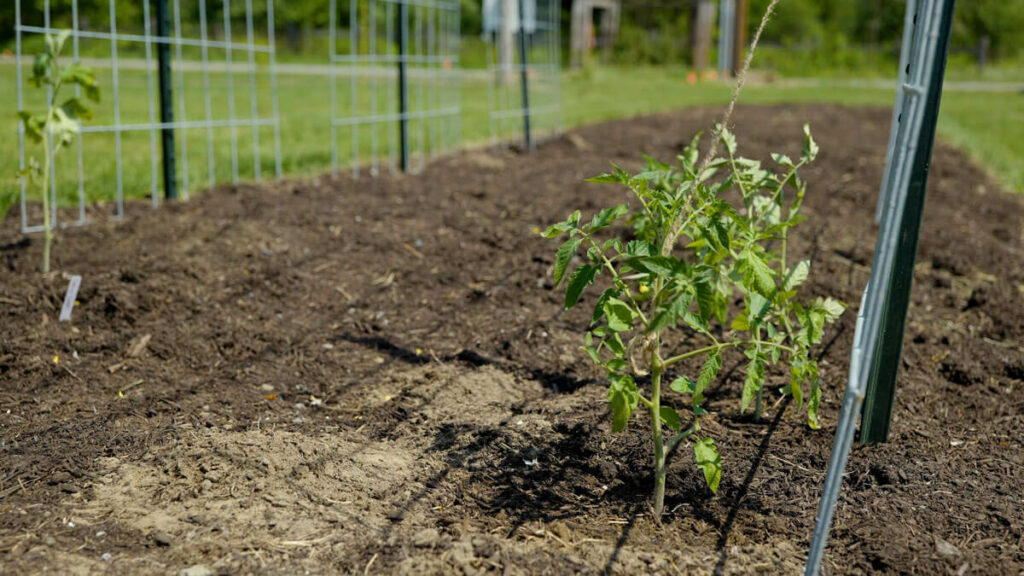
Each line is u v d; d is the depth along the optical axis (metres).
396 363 3.29
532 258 4.41
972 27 28.55
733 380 3.17
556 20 9.42
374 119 6.20
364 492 2.41
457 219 5.00
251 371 3.17
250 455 2.53
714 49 24.09
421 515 2.31
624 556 2.15
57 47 3.56
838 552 2.16
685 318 2.10
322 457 2.57
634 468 2.55
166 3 4.73
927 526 2.24
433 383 3.13
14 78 13.82
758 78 21.38
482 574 2.04
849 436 1.70
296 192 5.39
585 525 2.30
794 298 3.94
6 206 4.71
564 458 2.63
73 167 6.07
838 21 27.52
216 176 5.93
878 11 27.34
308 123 9.45
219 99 11.96
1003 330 3.80
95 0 15.94
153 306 3.53
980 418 2.94
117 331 3.37
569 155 7.53
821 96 15.96
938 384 3.20
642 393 3.05
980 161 8.32
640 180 2.14
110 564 2.01
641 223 2.54
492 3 14.05
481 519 2.31
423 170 6.53
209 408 2.87
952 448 2.69
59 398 2.88
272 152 7.14
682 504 2.42
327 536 2.18
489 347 3.44
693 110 11.81
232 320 3.52
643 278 2.09
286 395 3.02
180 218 4.51
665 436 2.71
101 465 2.46
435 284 4.05
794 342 2.26
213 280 3.83
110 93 11.80
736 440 2.72
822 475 2.51
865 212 5.80
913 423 2.87
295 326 3.54
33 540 2.08
